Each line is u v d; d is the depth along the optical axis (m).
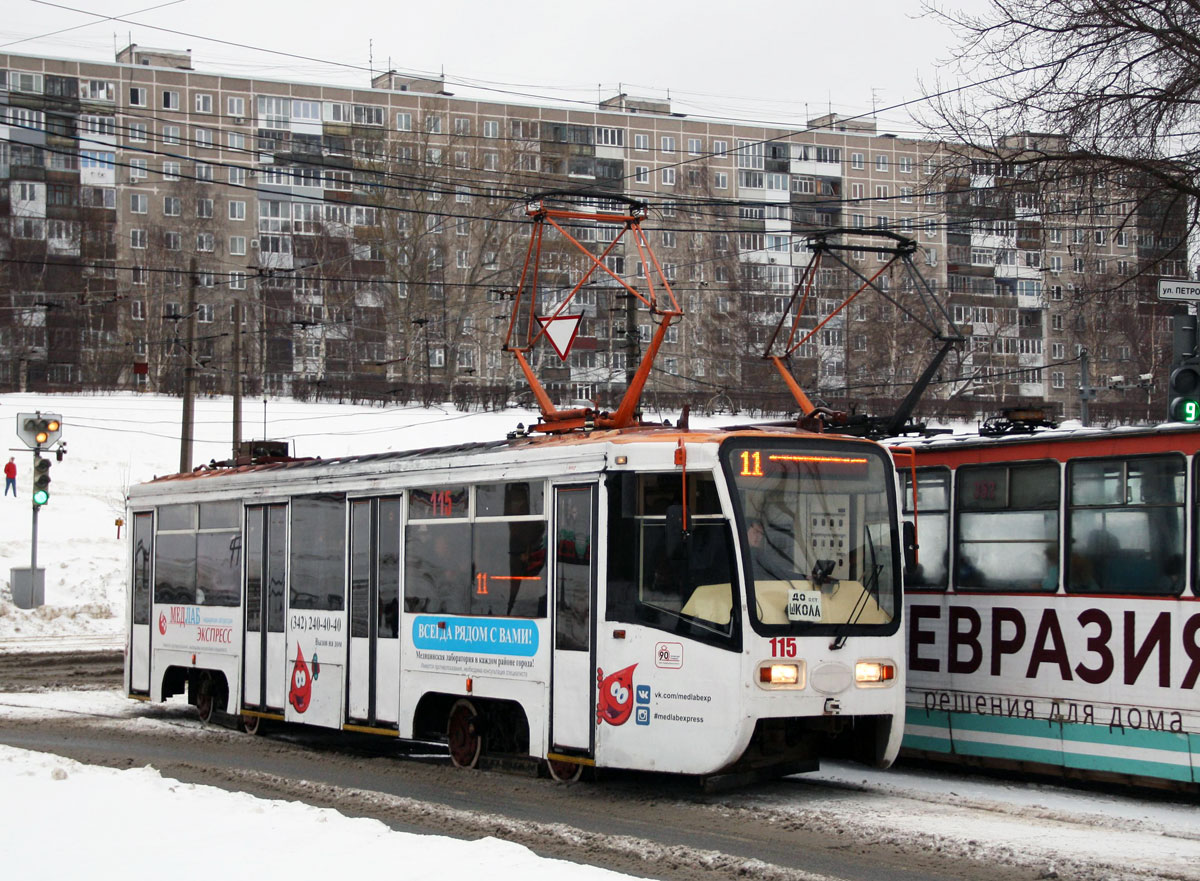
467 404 61.25
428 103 85.62
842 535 11.55
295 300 77.12
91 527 43.94
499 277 71.25
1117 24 17.62
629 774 12.48
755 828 9.97
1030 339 79.38
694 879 8.34
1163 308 26.34
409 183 69.75
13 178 79.19
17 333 75.94
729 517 10.98
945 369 68.06
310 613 15.12
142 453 54.25
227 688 16.78
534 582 12.28
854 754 12.10
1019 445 12.70
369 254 78.62
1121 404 51.81
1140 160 17.89
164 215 81.00
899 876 8.37
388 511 14.14
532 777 12.42
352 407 63.12
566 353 16.02
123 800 10.07
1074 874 8.39
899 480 13.79
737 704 10.72
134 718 17.66
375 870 7.73
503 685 12.49
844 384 68.69
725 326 74.38
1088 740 11.84
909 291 68.69
